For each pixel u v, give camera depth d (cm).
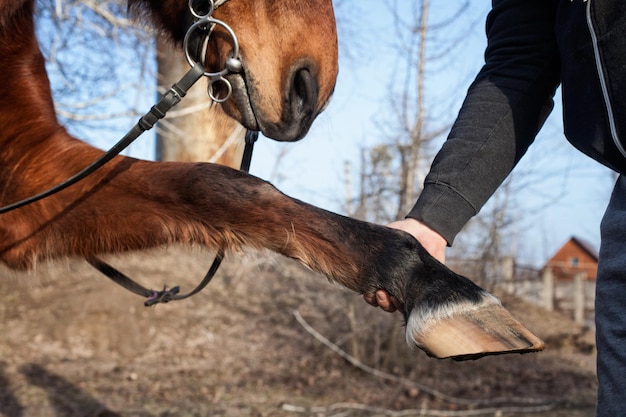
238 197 175
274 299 1012
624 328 147
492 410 632
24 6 197
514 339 140
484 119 171
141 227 184
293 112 182
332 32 186
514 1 177
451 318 146
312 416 591
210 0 179
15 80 193
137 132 176
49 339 797
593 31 143
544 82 172
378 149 713
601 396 150
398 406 638
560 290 1373
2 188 194
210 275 197
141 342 816
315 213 173
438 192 169
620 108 141
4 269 212
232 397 641
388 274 161
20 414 557
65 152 194
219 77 178
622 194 156
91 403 596
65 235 192
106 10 677
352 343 764
